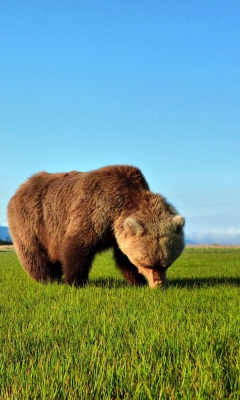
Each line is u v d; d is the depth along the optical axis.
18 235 11.46
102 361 4.19
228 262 18.42
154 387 3.68
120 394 3.62
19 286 10.27
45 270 11.30
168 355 4.50
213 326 5.76
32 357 4.46
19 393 3.56
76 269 10.01
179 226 9.28
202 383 3.64
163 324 5.61
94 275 13.24
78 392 3.63
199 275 12.80
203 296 8.38
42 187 11.17
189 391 3.52
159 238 9.04
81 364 4.16
